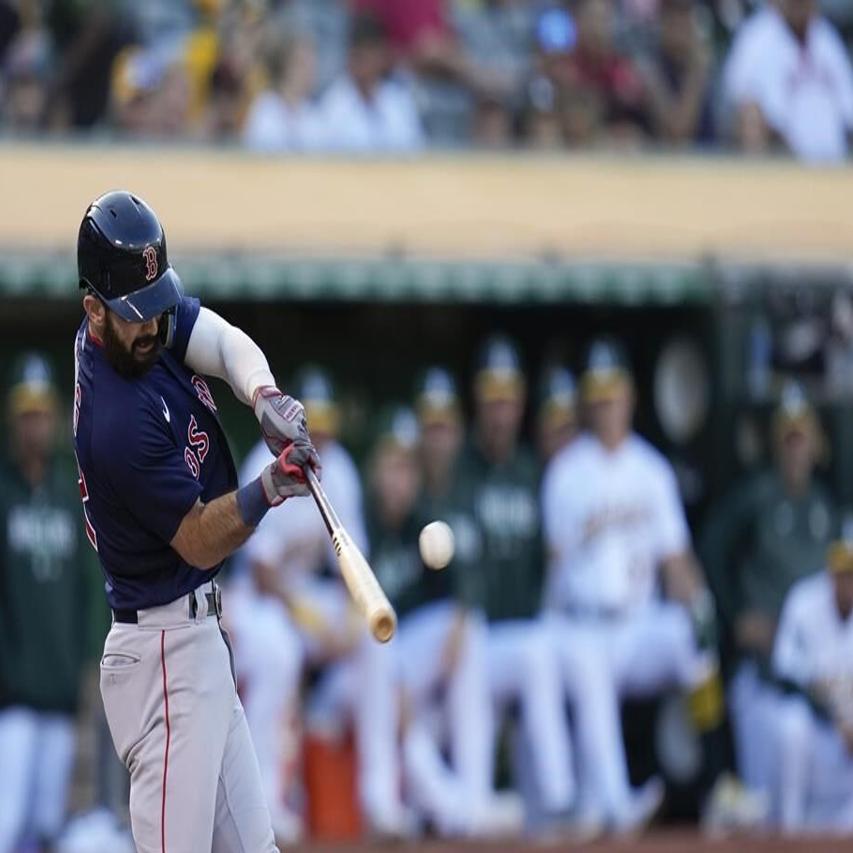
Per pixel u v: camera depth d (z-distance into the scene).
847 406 38.28
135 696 16.72
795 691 37.06
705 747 37.16
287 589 33.91
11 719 32.53
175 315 16.62
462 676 35.16
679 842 35.16
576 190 39.12
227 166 36.91
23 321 40.03
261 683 33.47
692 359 39.41
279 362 41.56
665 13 41.34
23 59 36.59
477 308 42.62
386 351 42.22
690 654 36.91
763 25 41.84
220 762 16.77
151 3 37.72
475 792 35.22
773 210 40.28
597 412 36.69
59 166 35.94
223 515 16.02
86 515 16.78
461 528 35.38
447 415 35.69
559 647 35.94
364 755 34.34
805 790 37.12
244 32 37.97
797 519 37.78
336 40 39.66
